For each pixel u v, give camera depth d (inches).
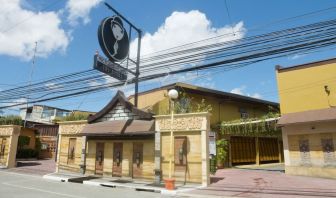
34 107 1915.6
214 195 475.8
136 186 576.7
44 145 1418.6
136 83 637.3
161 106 908.6
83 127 824.3
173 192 510.3
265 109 1280.8
